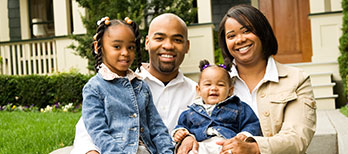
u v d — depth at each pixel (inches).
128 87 86.2
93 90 83.0
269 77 87.5
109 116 81.6
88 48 286.7
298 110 83.2
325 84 248.1
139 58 93.8
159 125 90.4
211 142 86.1
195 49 301.1
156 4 286.5
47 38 338.3
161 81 107.3
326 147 131.0
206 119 92.0
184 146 83.7
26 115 238.1
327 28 277.3
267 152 74.1
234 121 91.4
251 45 89.1
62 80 300.8
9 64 350.9
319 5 282.7
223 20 93.7
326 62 265.7
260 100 88.2
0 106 313.6
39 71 341.4
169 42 99.2
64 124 191.0
